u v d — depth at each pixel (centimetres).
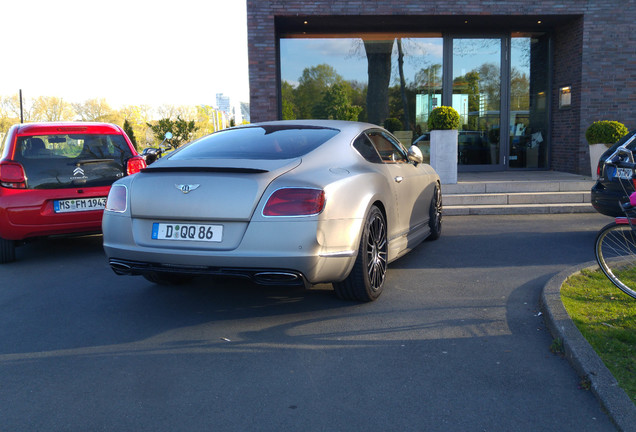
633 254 406
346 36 1237
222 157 390
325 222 346
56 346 342
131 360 318
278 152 393
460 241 657
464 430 235
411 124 1265
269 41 1094
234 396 271
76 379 293
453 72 1251
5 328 378
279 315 394
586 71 1121
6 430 241
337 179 369
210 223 349
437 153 956
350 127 456
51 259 613
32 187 579
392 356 317
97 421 248
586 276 460
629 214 401
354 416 249
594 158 1031
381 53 1245
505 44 1245
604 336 323
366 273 394
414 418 246
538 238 664
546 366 299
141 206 367
